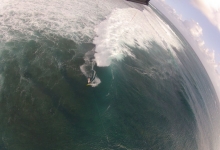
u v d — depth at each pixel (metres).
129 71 18.59
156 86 20.00
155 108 16.64
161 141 14.02
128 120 13.51
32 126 9.66
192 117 21.09
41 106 10.69
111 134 11.77
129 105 14.81
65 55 14.98
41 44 14.58
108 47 19.08
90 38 18.69
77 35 17.95
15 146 8.58
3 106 9.86
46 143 9.36
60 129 10.27
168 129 15.83
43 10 18.86
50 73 12.89
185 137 17.05
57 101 11.45
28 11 17.48
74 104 11.95
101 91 14.10
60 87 12.37
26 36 14.56
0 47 12.68
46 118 10.33
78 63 14.96
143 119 14.57
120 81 16.41
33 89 11.29
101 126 11.89
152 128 14.47
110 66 16.89
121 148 11.35
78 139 10.39
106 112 12.96
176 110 19.27
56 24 17.80
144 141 12.91
